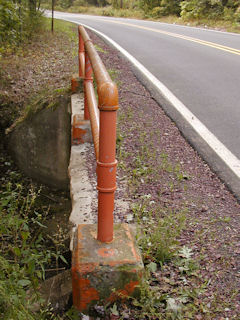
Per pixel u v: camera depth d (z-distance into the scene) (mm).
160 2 27766
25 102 7516
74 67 8383
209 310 2113
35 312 2406
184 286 2291
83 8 41375
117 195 3326
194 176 3719
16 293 2160
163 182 3576
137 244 2395
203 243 2684
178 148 4367
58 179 6691
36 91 7539
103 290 2090
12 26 8953
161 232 2729
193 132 4816
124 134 4699
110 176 2010
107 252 2123
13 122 7559
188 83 7203
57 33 13383
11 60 9258
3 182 7070
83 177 3703
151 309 2070
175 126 5035
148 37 14133
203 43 12406
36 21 12648
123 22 23562
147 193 3381
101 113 1878
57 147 6445
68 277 2695
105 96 1823
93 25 19859
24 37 11266
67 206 5832
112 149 1960
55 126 6324
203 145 4422
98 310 2111
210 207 3160
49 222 5090
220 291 2246
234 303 2162
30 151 6949
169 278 2369
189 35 14977
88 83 4168
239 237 2740
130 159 4062
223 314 2090
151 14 27703
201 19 21000
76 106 5293
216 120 5266
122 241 2221
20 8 11336
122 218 2971
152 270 2396
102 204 2094
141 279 2084
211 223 2922
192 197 3318
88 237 2242
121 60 9117
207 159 4059
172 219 2910
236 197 3332
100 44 11562
